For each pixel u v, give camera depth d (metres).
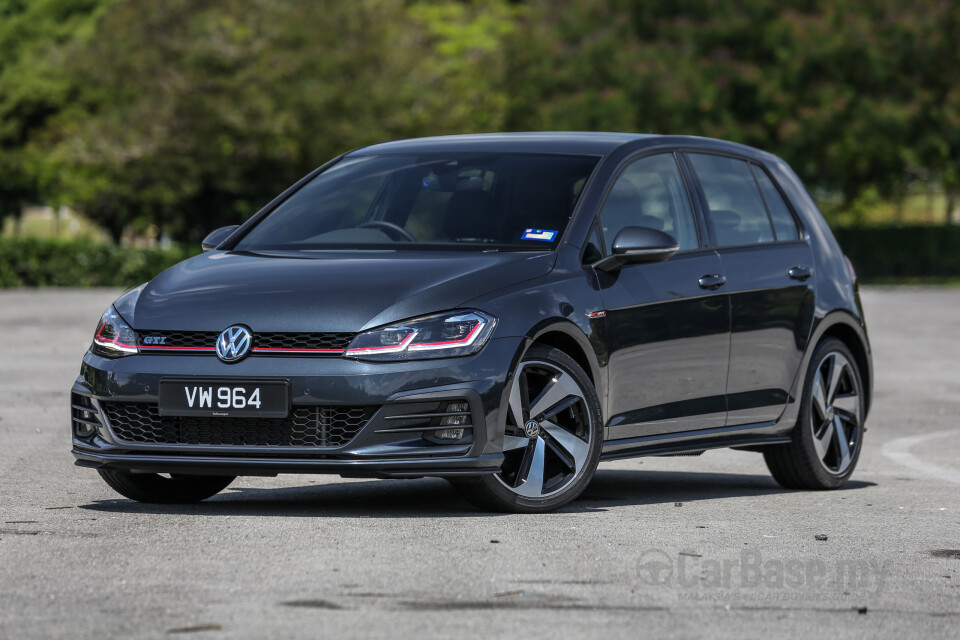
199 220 88.56
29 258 67.38
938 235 86.06
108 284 68.38
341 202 13.78
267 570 9.37
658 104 82.94
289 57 79.69
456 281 11.85
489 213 13.19
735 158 15.44
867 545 11.10
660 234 12.92
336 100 80.44
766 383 14.68
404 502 13.04
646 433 13.30
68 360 30.42
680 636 7.88
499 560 9.85
